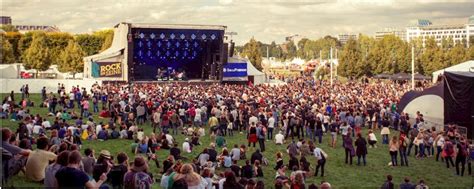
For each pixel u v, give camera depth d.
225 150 23.56
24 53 99.00
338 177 23.20
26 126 23.95
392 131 37.66
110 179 14.41
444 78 34.22
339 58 108.06
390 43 105.56
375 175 23.75
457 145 24.16
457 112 33.62
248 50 125.25
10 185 14.15
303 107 37.38
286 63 154.75
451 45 113.50
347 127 29.97
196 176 13.38
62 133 25.92
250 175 20.58
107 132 30.47
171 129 35.78
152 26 67.56
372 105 40.44
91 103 48.47
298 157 26.84
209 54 74.69
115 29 77.38
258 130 29.08
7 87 57.06
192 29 70.00
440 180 22.81
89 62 70.88
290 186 16.25
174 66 76.50
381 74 100.69
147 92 49.12
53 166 11.80
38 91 58.03
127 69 67.31
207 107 38.22
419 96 38.47
